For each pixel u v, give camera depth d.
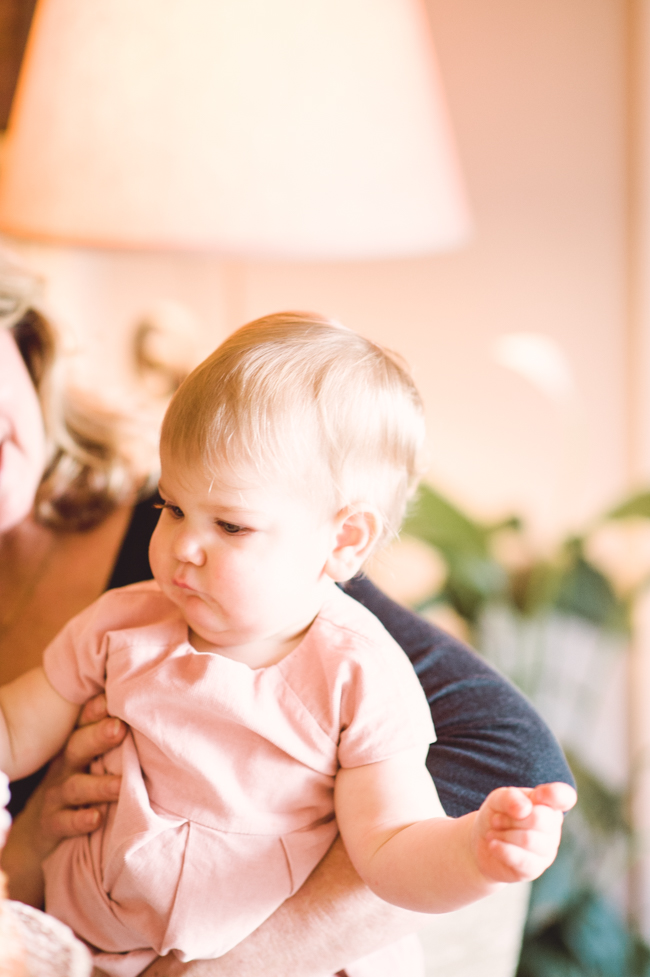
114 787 0.69
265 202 1.06
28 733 0.74
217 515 0.62
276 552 0.63
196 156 1.04
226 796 0.65
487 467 1.87
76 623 0.75
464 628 1.91
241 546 0.62
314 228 1.08
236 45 1.03
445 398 1.86
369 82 1.08
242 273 1.78
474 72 1.74
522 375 1.82
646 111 1.69
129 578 0.94
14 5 1.41
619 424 1.82
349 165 1.08
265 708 0.65
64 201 1.08
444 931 0.89
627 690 1.85
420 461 0.73
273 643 0.68
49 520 0.97
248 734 0.65
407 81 1.12
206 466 0.62
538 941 1.65
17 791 0.86
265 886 0.66
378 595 0.84
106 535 0.98
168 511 0.66
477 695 0.77
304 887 0.67
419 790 0.62
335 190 1.08
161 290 1.72
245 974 0.66
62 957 0.50
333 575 0.67
